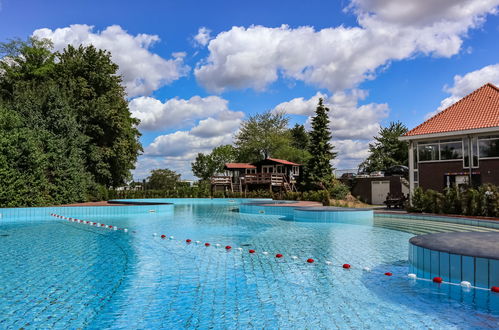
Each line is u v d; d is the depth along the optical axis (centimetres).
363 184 3238
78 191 2400
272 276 634
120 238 1096
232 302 494
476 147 2034
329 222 1537
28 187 1912
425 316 443
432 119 2309
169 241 1036
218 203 3194
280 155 5094
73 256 816
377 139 5156
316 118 3753
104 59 3109
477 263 535
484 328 407
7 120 1934
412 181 2272
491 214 1472
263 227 1364
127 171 3469
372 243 988
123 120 3112
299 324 419
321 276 634
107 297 514
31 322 423
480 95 2305
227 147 5709
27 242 1021
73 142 2439
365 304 488
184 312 456
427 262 609
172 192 3647
